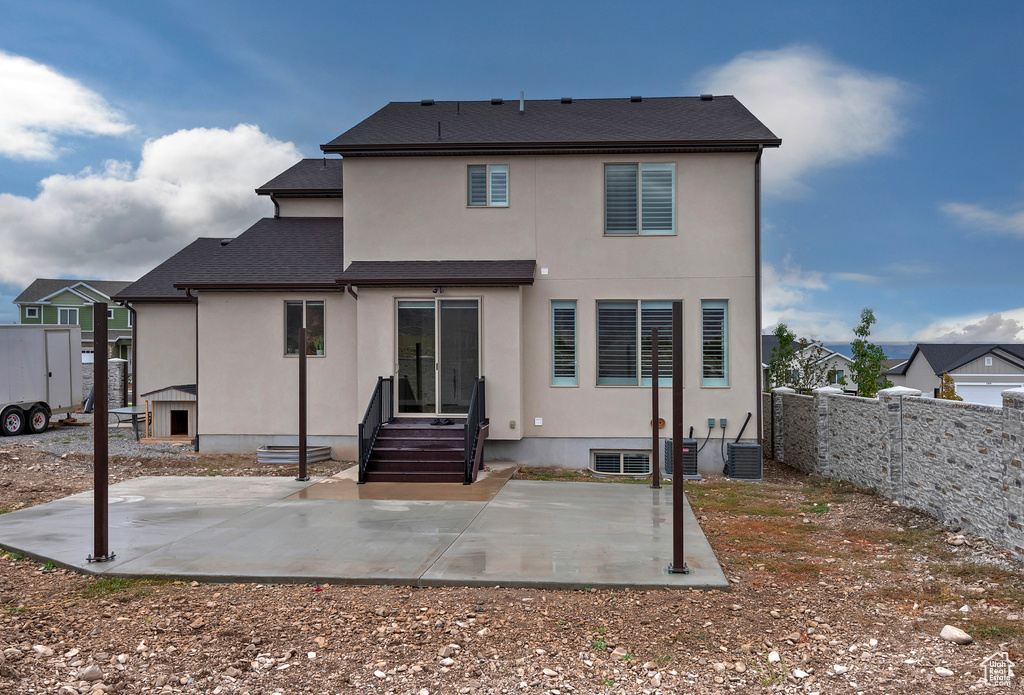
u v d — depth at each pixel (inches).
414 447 437.1
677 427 233.9
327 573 229.1
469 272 474.6
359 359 475.8
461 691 150.6
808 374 837.2
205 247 728.3
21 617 192.1
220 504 346.0
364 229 506.0
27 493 386.6
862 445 406.9
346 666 161.9
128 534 283.6
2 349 635.5
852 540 290.5
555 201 498.3
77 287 1745.8
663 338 494.3
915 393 356.2
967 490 291.1
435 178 503.5
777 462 562.3
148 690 149.2
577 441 494.9
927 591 217.0
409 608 200.5
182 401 590.9
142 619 191.0
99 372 247.0
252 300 523.5
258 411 523.8
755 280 486.6
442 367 474.9
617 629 184.4
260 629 183.6
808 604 205.6
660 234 493.4
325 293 518.9
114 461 499.8
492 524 303.0
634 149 486.9
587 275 495.5
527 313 496.4
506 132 517.0
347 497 364.8
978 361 1669.5
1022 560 245.9
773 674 157.8
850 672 158.6
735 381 486.3
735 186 489.4
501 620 190.5
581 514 325.1
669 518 318.0
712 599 209.0
